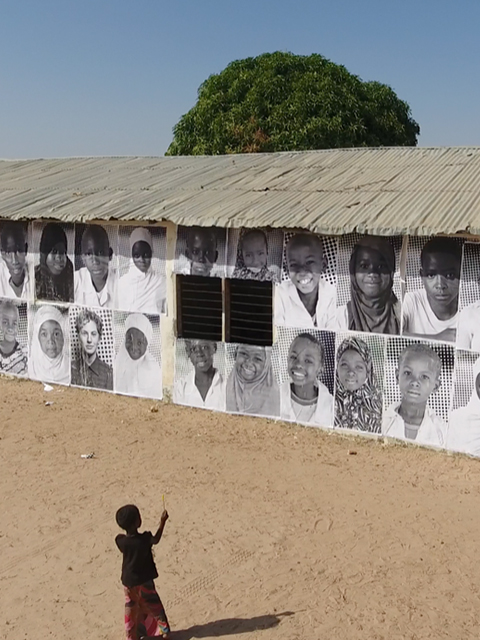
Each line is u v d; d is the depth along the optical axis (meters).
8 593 6.06
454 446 8.95
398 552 6.57
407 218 8.91
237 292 10.79
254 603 5.80
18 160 17.67
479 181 10.11
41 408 11.30
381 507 7.54
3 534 7.08
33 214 11.77
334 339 9.72
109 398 11.73
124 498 7.89
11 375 13.03
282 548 6.69
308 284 9.80
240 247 10.25
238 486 8.16
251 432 10.03
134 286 11.33
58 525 7.26
